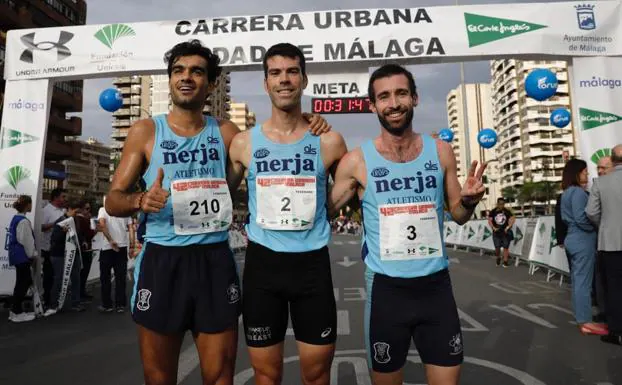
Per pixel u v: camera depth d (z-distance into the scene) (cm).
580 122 660
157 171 226
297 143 238
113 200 216
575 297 482
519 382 331
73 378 359
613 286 418
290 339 461
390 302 216
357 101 710
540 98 718
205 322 218
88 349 449
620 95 654
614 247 412
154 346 219
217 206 231
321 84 716
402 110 222
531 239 997
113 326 560
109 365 394
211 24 680
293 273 225
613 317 417
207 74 237
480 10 659
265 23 674
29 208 638
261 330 226
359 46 665
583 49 656
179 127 236
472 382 331
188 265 221
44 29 707
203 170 231
